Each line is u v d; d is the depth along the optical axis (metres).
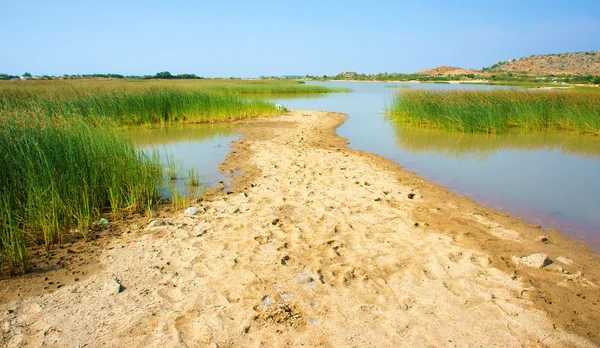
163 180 8.40
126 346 3.27
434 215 6.31
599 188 7.97
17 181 6.06
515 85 59.59
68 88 20.22
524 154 11.53
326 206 6.57
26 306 3.82
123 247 5.12
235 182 8.22
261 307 3.81
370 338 3.39
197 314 3.70
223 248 5.04
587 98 17.22
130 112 16.47
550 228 5.91
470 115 15.51
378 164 9.89
